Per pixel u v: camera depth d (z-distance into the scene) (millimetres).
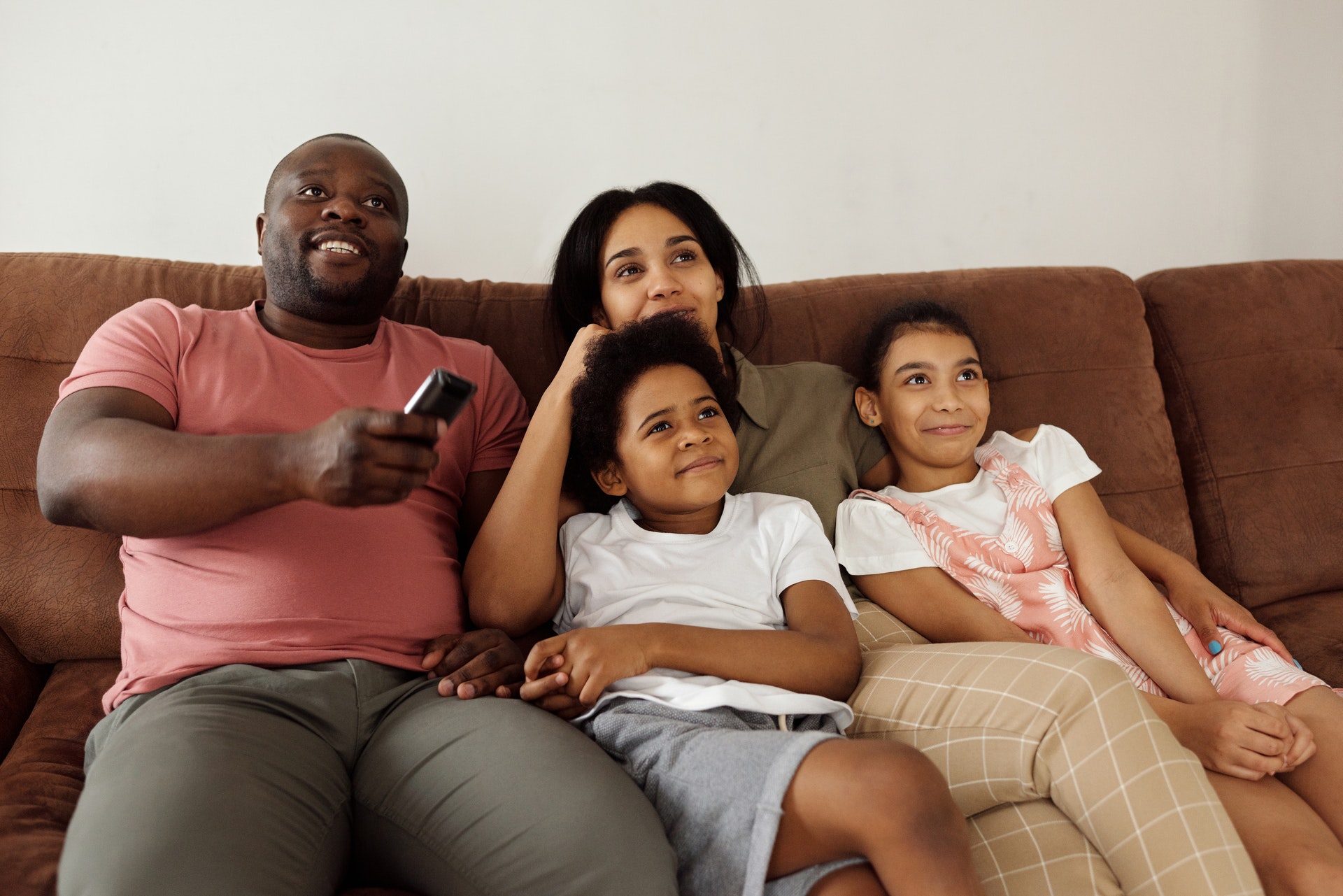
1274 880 855
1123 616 1185
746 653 973
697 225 1370
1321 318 1648
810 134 1987
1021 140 2082
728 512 1183
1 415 1199
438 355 1248
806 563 1098
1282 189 2217
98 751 935
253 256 1770
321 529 1013
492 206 1854
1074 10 2078
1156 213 2164
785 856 788
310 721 907
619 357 1160
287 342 1158
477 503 1229
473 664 987
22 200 1705
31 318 1246
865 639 1200
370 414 826
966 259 2086
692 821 831
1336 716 1020
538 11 1842
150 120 1728
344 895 815
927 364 1310
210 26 1731
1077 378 1529
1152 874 797
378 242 1177
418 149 1819
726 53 1932
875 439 1425
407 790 868
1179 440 1597
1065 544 1271
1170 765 822
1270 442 1561
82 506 912
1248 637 1216
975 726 905
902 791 734
